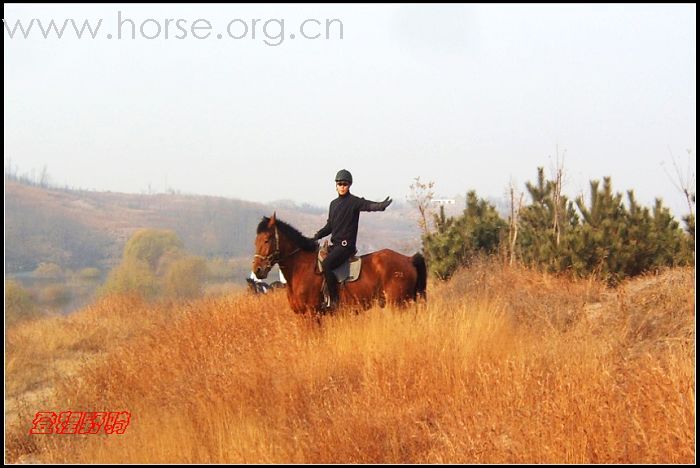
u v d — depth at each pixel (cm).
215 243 11506
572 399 652
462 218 2177
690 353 759
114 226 13900
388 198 1082
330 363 895
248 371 864
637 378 685
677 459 578
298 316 1098
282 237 1088
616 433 610
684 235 1622
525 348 871
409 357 857
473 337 909
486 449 611
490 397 708
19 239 11050
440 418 725
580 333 924
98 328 1711
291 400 789
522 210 2194
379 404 751
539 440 608
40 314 2633
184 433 737
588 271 1533
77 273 7731
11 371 1224
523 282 1494
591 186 1822
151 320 1675
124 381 970
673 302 1017
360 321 1029
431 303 1158
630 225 1656
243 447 686
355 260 1108
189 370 973
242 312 1305
